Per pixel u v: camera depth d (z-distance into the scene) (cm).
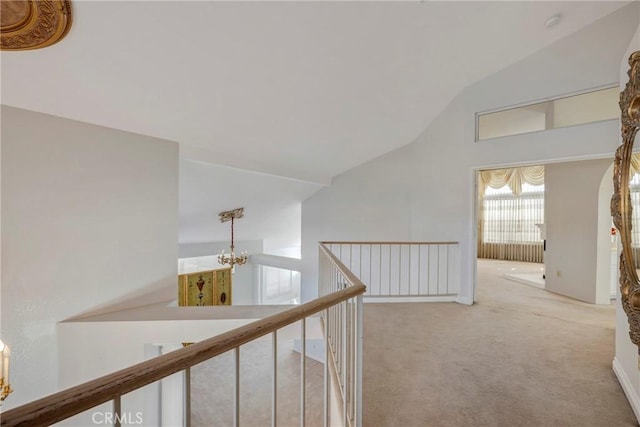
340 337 198
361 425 160
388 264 495
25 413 54
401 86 331
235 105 266
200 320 263
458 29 276
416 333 305
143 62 198
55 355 236
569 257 446
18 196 219
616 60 307
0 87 197
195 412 406
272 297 813
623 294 179
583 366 235
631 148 177
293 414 397
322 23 211
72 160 242
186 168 338
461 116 417
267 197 495
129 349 254
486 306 401
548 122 356
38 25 157
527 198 853
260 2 182
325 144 396
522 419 176
